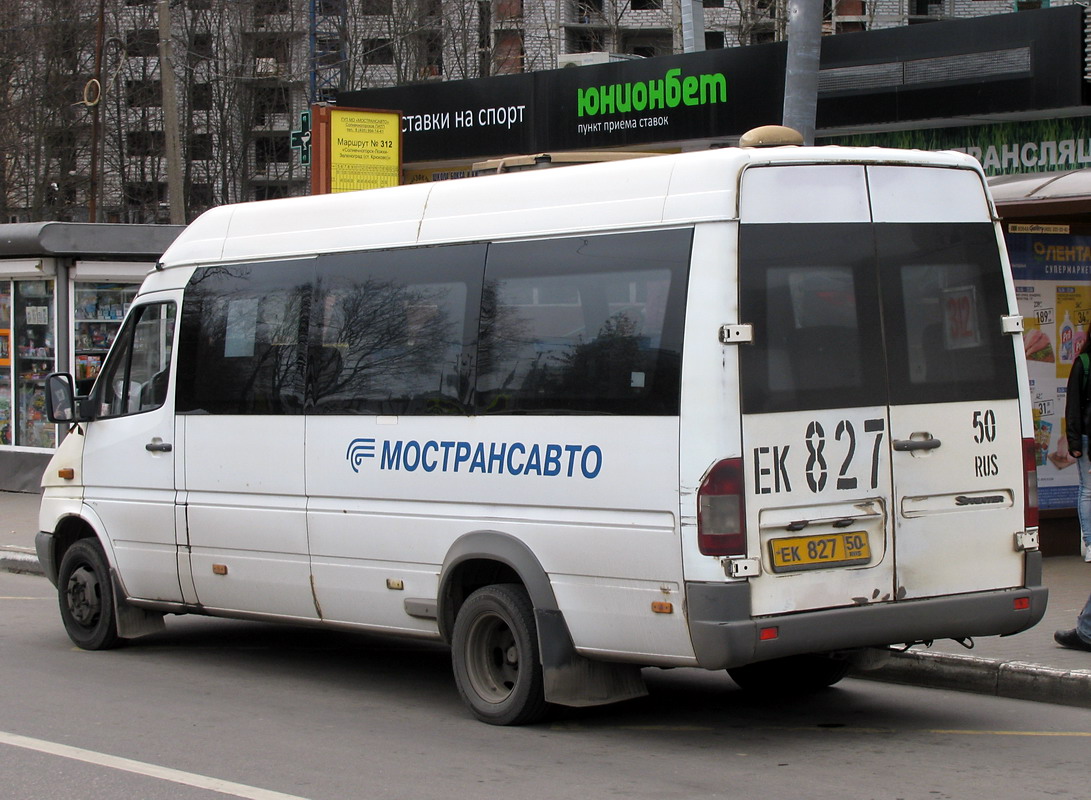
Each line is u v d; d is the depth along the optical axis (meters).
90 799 6.27
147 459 9.55
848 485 6.85
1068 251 12.38
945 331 7.24
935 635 7.06
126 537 9.75
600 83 18.30
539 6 59.09
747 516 6.55
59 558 10.53
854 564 6.85
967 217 7.41
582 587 7.09
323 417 8.44
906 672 8.88
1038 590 7.41
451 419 7.74
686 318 6.70
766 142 7.50
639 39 62.41
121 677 9.23
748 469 6.57
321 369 8.49
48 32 43.56
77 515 10.12
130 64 56.91
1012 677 8.37
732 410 6.55
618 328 7.00
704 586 6.52
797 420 6.72
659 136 17.77
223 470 9.01
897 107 15.52
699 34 18.59
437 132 20.17
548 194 7.51
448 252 7.92
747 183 6.74
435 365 7.88
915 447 7.03
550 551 7.21
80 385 10.61
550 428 7.24
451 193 8.02
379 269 8.28
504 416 7.48
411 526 7.91
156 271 9.77
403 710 8.20
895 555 6.98
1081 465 9.41
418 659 9.95
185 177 57.97
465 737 7.46
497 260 7.65
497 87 19.42
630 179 7.13
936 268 7.25
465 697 7.79
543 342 7.36
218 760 6.98
